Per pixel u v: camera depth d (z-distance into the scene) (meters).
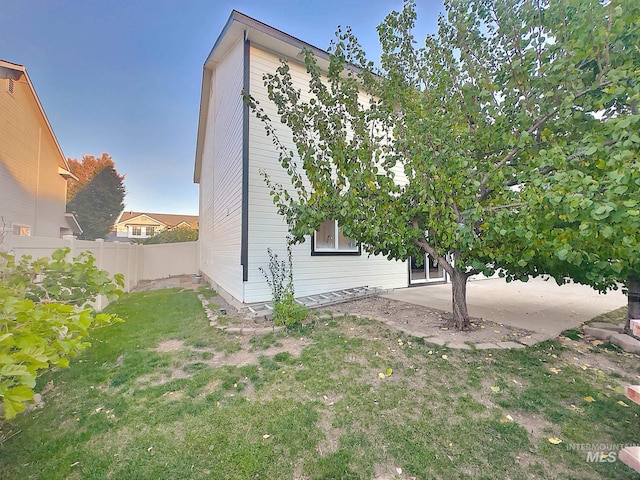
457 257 4.23
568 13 2.97
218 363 3.53
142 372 3.30
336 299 6.41
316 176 4.21
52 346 2.04
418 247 4.60
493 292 7.66
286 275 6.50
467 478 1.84
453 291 4.41
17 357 1.64
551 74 3.12
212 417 2.46
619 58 2.79
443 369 3.20
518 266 3.76
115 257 8.41
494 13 3.58
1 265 2.67
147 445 2.15
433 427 2.31
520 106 3.66
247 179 6.20
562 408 2.51
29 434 2.29
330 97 4.20
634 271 3.30
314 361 3.48
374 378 3.06
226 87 8.40
